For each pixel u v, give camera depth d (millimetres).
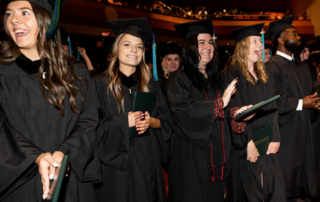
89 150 1620
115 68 2248
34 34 1524
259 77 2738
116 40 2291
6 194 1448
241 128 2311
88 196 1722
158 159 2258
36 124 1538
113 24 2344
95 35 11086
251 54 2709
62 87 1582
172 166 2480
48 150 1550
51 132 1566
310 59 5562
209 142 2311
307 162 3006
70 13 10070
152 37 2486
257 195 2512
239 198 2520
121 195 2037
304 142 2998
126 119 2037
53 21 1487
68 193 1604
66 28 10266
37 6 1538
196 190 2311
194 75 2445
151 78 2434
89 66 4000
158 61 4352
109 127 2053
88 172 1717
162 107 2387
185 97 2312
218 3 18250
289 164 2945
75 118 1649
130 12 12000
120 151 2072
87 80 1771
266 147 2576
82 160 1574
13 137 1429
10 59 1540
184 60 2527
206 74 2586
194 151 2352
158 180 2211
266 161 2617
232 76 2660
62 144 1511
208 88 2475
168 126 2352
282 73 3078
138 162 2115
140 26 2326
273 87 2775
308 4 15148
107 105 2148
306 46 4379
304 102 2863
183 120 2281
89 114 1735
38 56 1611
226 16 14852
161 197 2205
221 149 2367
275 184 2594
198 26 2510
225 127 2447
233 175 2506
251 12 15961
